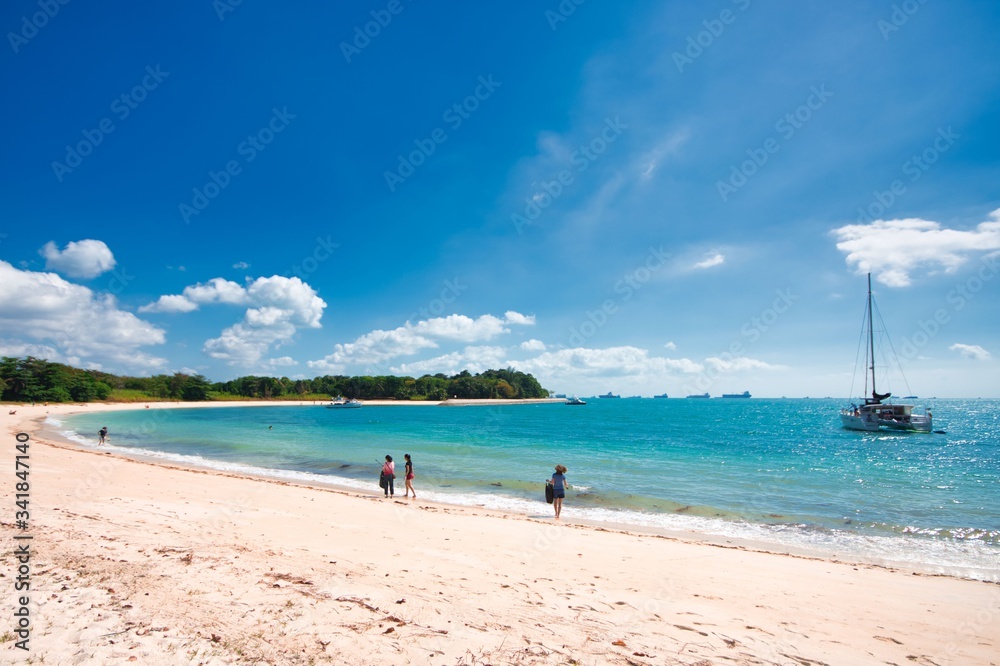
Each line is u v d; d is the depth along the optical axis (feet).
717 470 84.58
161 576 21.03
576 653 16.57
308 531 33.94
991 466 92.32
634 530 44.88
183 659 14.16
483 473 79.10
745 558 34.14
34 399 294.05
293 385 514.27
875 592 27.50
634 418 293.23
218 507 40.63
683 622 20.70
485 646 16.49
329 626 17.08
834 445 136.87
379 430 179.52
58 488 44.80
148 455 95.96
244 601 18.85
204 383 429.79
